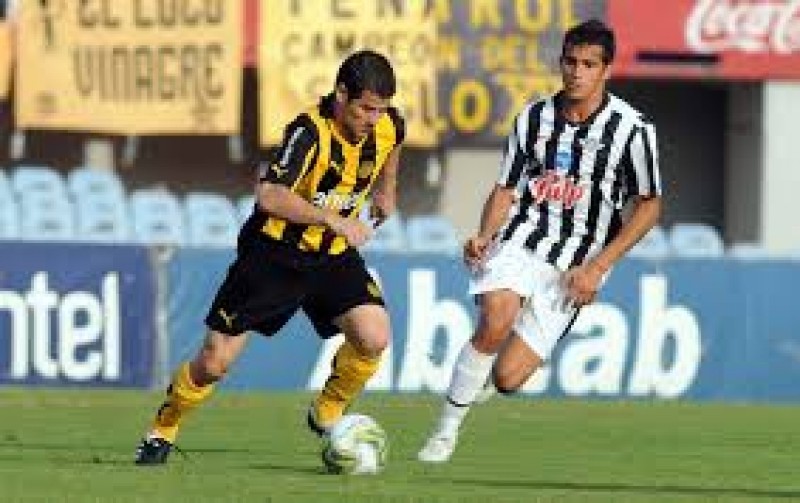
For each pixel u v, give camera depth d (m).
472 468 35.50
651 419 54.09
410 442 42.44
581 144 33.94
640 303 65.00
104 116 75.44
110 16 75.25
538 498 29.27
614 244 33.84
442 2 78.00
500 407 57.88
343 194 31.66
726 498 30.41
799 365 67.19
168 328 61.03
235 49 75.31
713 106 87.69
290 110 76.38
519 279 33.94
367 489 29.83
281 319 32.47
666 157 87.50
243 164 81.56
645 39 80.69
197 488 29.50
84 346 59.94
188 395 33.00
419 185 81.62
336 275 32.47
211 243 70.94
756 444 45.50
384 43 77.25
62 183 72.19
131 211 72.50
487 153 81.50
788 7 82.38
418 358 62.81
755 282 66.75
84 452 37.06
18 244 59.28
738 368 66.44
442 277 63.09
